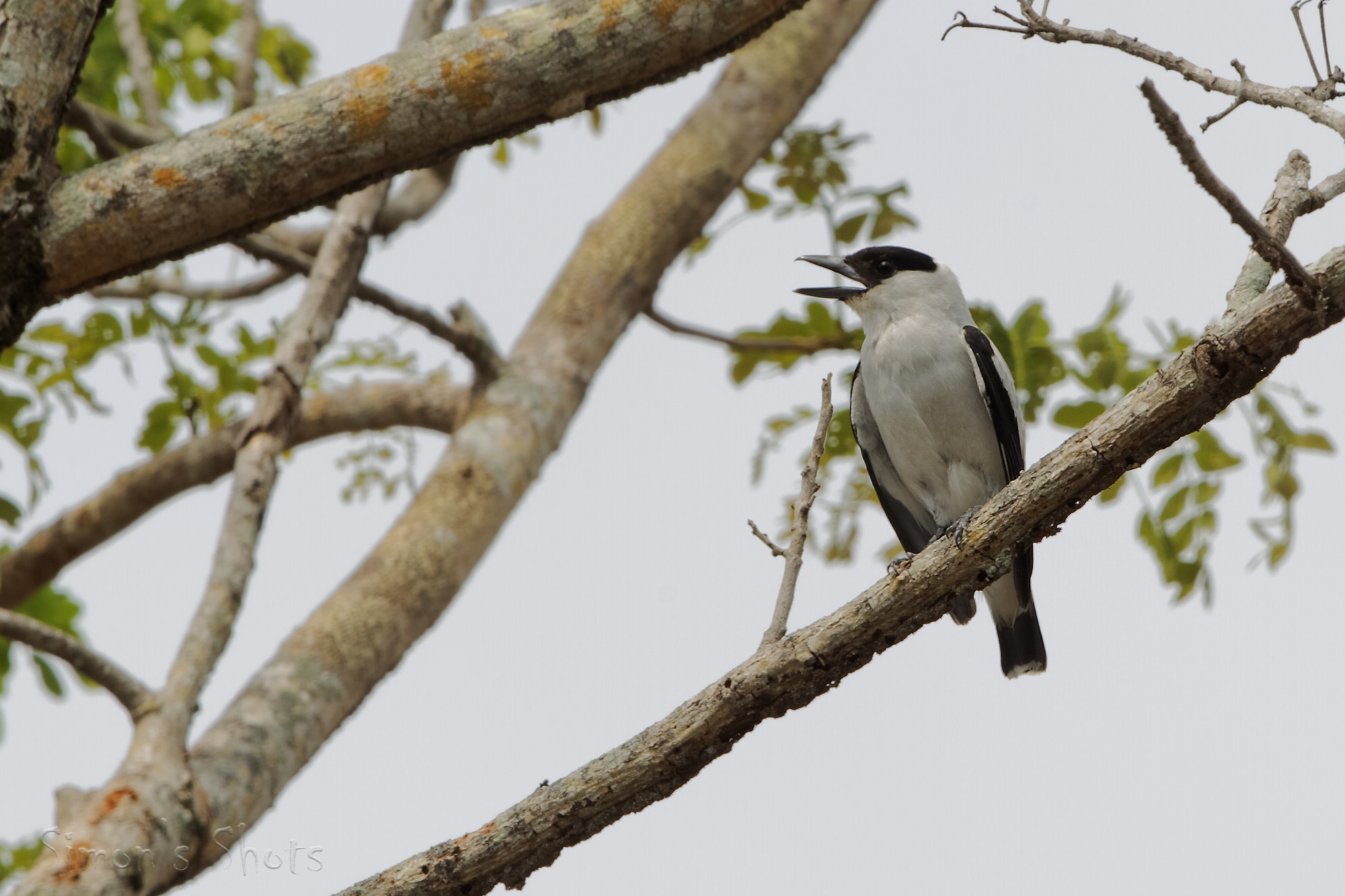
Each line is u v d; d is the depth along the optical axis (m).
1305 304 5.56
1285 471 12.34
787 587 6.58
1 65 7.88
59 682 13.48
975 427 11.00
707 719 6.32
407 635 11.48
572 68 8.23
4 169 7.88
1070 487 6.21
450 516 12.16
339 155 8.23
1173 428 6.06
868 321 11.55
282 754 10.08
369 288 12.22
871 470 11.80
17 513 12.66
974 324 11.74
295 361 10.33
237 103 12.12
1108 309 12.63
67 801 8.59
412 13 11.22
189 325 12.38
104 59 14.91
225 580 9.27
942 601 6.40
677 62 8.40
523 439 12.90
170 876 8.47
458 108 8.22
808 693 6.37
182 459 13.19
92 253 8.13
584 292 13.95
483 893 6.54
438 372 14.62
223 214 8.24
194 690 8.95
